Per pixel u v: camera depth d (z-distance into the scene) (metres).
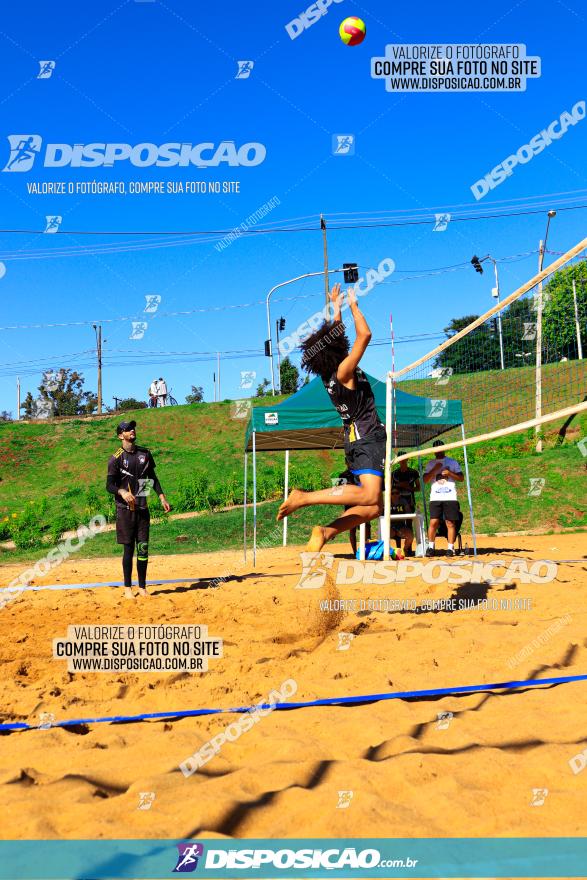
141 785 2.67
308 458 29.33
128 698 4.06
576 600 6.57
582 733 3.09
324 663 4.55
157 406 40.78
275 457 29.61
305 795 2.56
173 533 17.08
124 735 3.37
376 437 4.76
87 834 2.34
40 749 3.16
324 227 27.02
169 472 28.19
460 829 2.34
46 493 27.33
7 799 2.59
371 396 4.86
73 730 3.57
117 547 15.80
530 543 14.29
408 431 12.92
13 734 3.45
